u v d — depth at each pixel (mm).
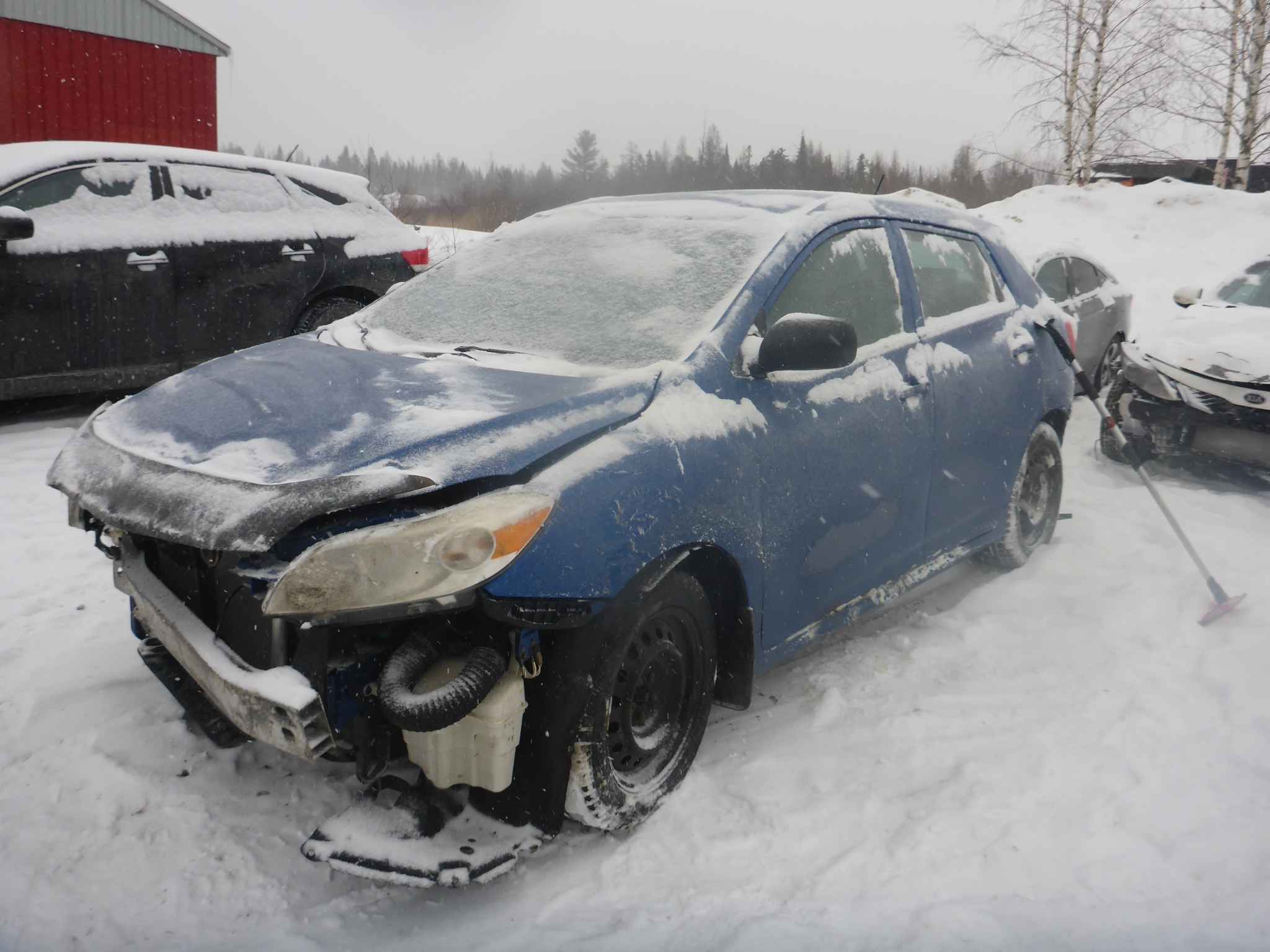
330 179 7207
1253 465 5344
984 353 3936
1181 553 4516
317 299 6977
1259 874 2365
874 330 3402
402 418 2303
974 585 4383
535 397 2439
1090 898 2293
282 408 2434
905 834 2535
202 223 6375
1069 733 3021
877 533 3318
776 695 3332
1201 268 15578
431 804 2287
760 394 2820
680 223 3350
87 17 14750
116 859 2363
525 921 2225
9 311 5625
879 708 3219
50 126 14703
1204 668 3389
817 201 3396
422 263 7559
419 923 2221
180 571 2484
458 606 2012
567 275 3262
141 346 6148
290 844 2461
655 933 2184
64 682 3117
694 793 2689
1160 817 2598
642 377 2592
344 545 1985
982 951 2115
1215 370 5445
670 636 2592
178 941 2127
